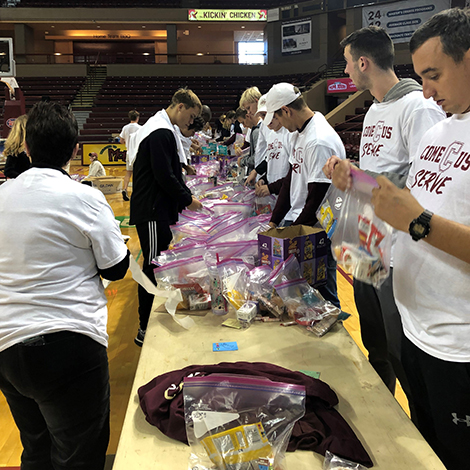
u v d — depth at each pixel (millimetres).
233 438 878
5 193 1230
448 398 1040
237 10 18344
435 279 1040
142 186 2438
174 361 1234
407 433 948
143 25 19891
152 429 984
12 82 7906
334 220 1273
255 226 2119
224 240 1844
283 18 17688
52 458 1324
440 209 1013
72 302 1215
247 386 942
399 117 1541
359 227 1103
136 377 1163
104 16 18953
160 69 18656
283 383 954
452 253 851
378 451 899
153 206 2439
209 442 873
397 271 1173
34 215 1187
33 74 18547
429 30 964
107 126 16297
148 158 2406
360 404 1042
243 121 4008
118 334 2988
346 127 12562
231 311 1573
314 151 1930
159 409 998
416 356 1118
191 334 1397
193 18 18844
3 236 1188
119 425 2066
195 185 3393
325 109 15281
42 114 1233
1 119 14750
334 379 1139
